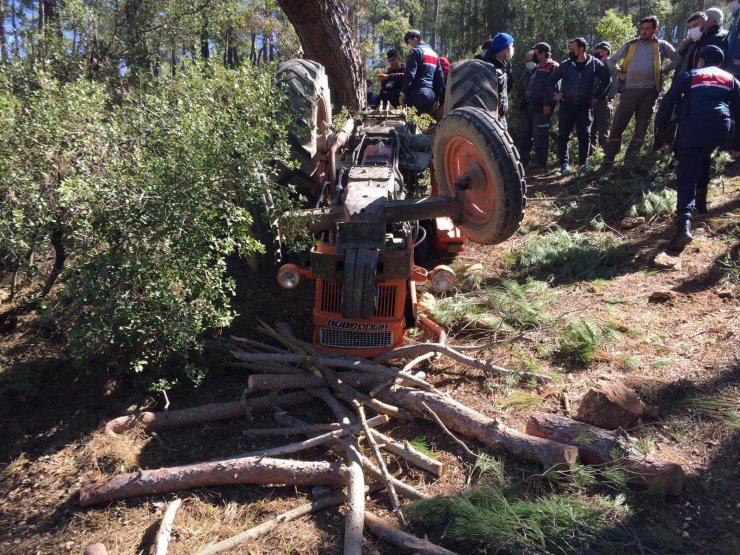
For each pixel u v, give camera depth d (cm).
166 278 324
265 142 356
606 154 706
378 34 1526
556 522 237
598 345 375
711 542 231
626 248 518
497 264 525
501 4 1427
